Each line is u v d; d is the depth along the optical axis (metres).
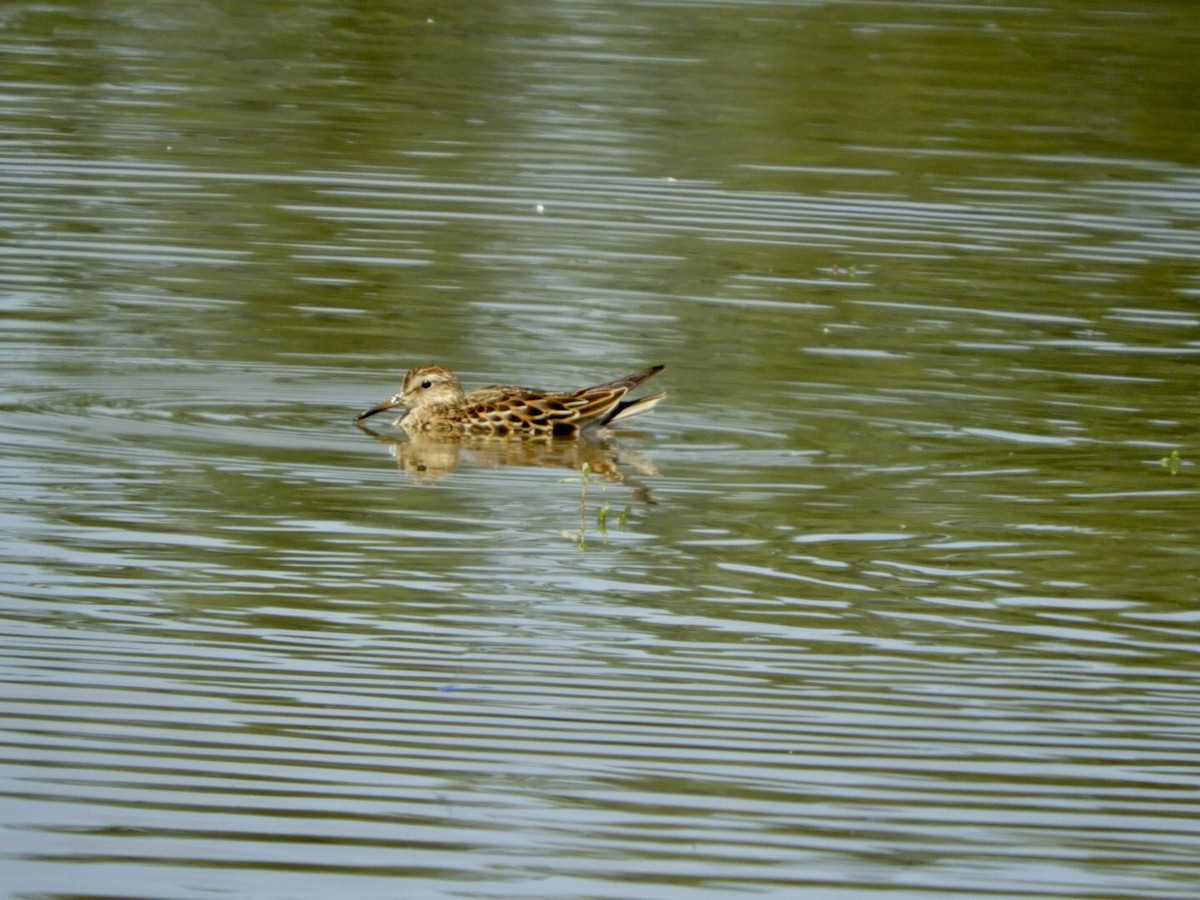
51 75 30.34
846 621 13.57
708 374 19.47
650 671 12.62
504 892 9.99
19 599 13.45
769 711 12.09
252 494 15.91
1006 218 25.25
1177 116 30.11
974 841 10.65
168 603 13.49
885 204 25.59
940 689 12.49
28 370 18.80
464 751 11.45
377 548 14.73
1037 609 13.85
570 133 28.12
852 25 34.97
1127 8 36.94
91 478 16.02
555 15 35.50
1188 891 10.19
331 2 36.19
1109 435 17.95
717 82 31.09
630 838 10.59
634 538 15.10
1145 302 22.31
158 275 22.00
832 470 16.86
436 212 24.62
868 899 10.05
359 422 18.25
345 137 27.61
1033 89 31.12
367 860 10.30
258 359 19.58
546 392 18.14
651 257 23.22
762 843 10.56
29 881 10.02
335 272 22.34
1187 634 13.47
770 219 24.81
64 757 11.24
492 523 15.44
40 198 24.48
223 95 29.70
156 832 10.51
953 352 20.38
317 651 12.78
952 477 16.72
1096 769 11.47
